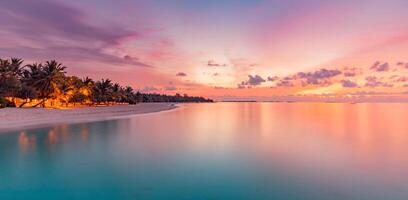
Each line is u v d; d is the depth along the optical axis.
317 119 53.31
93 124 37.97
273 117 58.53
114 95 126.50
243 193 11.23
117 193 11.34
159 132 30.67
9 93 68.56
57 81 81.00
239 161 16.78
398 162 16.55
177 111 83.69
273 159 17.33
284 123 43.31
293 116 62.69
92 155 18.39
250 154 18.83
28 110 56.62
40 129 31.92
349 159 17.42
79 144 22.59
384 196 10.82
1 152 19.39
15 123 37.12
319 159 17.38
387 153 19.42
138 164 16.00
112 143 23.27
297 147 21.92
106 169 14.90
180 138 26.30
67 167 15.33
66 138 25.62
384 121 48.41
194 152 19.45
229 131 32.31
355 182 12.62
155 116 56.47
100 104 118.44
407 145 22.95
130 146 21.81
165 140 25.08
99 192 11.42
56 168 15.12
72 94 94.75
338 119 52.91
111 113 61.31
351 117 59.47
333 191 11.41
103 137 26.55
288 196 10.91
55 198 10.89
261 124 41.34
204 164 15.97
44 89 77.31
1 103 63.44
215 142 24.03
